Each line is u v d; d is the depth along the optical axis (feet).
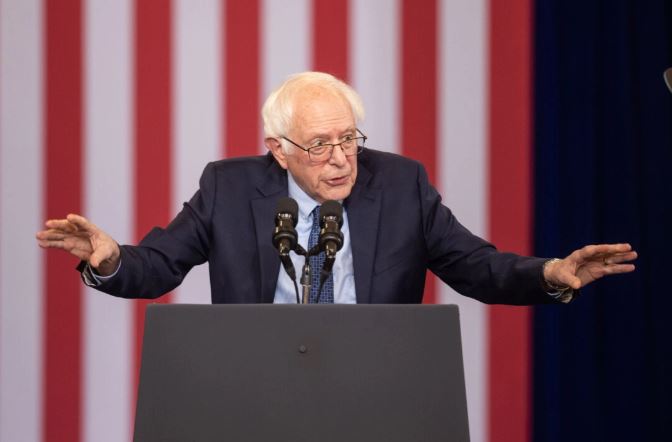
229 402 20.76
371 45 46.96
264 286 30.53
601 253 25.99
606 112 46.85
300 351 20.95
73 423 46.09
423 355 21.09
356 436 20.68
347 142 29.55
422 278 31.58
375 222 31.04
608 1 46.80
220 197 31.91
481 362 46.32
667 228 47.09
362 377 20.90
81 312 46.09
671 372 46.96
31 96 46.01
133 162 46.32
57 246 26.91
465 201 46.52
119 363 46.24
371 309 21.17
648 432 47.01
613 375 46.73
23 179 45.91
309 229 30.99
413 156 46.70
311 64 46.91
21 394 45.83
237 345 20.95
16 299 45.80
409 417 20.84
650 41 47.09
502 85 46.60
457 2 46.78
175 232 31.50
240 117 46.73
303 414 20.72
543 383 46.01
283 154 30.89
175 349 20.94
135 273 29.40
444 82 46.80
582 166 46.24
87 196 46.14
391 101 46.83
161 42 46.55
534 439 46.14
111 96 46.29
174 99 46.47
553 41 46.14
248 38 46.83
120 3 46.44
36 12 46.16
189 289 46.70
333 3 46.96
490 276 29.96
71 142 46.11
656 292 46.98
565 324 46.39
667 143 47.03
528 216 46.32
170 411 20.72
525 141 46.42
